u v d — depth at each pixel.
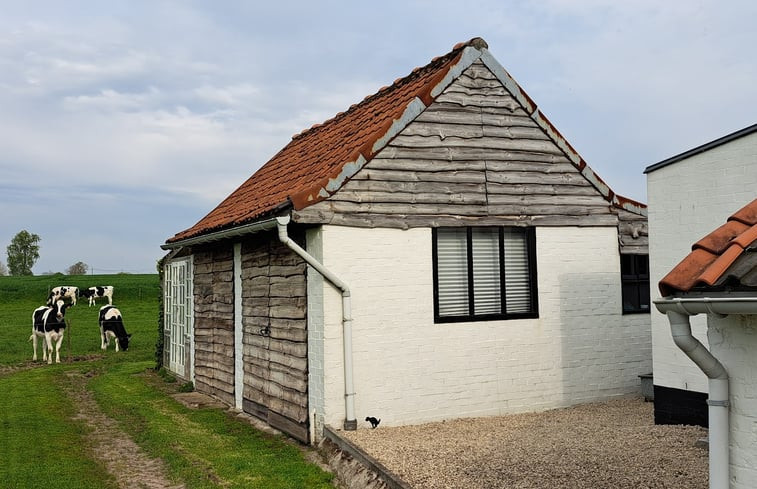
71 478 8.05
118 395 13.86
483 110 10.33
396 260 9.57
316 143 12.99
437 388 9.77
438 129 9.98
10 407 12.55
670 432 8.08
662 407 8.84
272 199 10.51
